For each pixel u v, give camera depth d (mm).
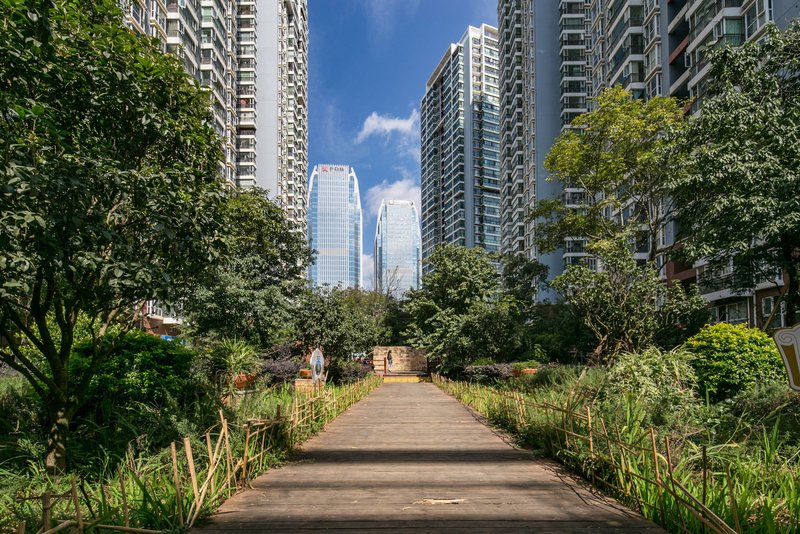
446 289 31844
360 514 5215
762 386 8469
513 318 29234
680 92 36188
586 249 24594
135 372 9070
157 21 39844
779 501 4711
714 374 10391
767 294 27297
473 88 131750
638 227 24141
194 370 11961
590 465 6676
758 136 13766
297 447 9102
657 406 7695
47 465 6648
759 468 5328
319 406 12062
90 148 6609
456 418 14195
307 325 25391
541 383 15797
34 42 5520
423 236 161250
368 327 31453
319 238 178250
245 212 23375
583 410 7824
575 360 24844
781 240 13406
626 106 23516
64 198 5258
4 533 3658
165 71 7457
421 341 31875
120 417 7691
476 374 25062
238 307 18781
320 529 4754
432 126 152625
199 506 4859
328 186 181750
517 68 74688
